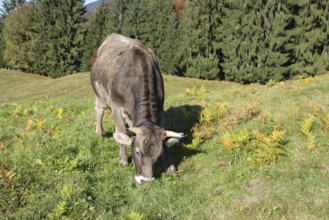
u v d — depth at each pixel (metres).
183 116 11.85
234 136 8.91
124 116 8.61
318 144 7.81
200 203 7.02
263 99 12.48
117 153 9.61
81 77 49.88
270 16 47.22
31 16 76.38
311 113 9.20
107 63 9.34
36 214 6.79
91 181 8.05
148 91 7.96
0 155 8.93
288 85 15.02
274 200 6.32
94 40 75.44
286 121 9.37
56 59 75.00
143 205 7.19
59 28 73.69
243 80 50.12
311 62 45.53
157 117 7.84
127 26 70.38
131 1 73.00
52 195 7.29
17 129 11.59
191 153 9.20
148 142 7.02
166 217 6.80
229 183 7.34
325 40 44.75
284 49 47.66
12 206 6.99
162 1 68.75
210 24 55.47
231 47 50.97
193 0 55.94
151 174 7.08
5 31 76.94
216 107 11.89
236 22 50.06
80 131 11.25
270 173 7.21
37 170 8.17
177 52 62.84
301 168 7.12
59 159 8.67
